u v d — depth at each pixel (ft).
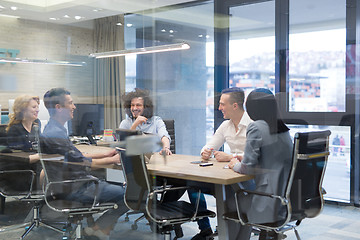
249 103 6.71
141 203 7.74
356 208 6.00
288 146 6.43
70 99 8.19
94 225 8.16
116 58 7.92
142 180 7.74
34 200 8.52
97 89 8.04
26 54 8.40
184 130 7.36
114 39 7.91
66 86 8.26
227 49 6.85
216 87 7.00
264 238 6.68
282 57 6.38
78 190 8.20
